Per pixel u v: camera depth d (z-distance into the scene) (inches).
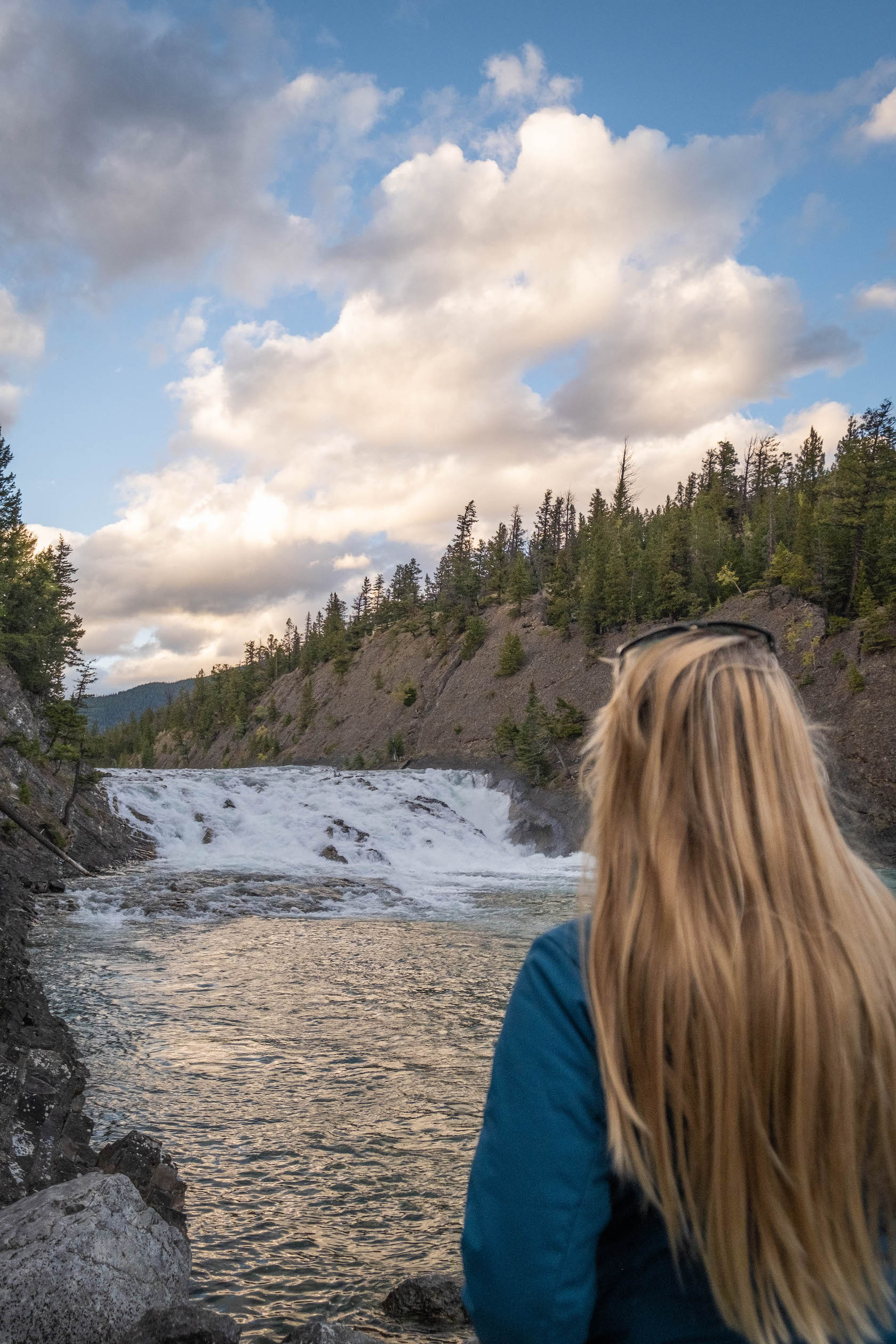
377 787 2122.3
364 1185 299.6
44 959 687.1
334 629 5211.6
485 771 2341.3
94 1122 345.7
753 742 41.3
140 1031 493.0
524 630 3526.1
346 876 1301.7
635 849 41.9
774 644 46.9
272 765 4111.7
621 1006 39.2
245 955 732.7
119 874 1196.5
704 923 38.2
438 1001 580.7
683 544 3120.1
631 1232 41.1
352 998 584.4
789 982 36.7
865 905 40.6
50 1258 164.4
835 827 42.6
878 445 2278.5
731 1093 36.4
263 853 1501.0
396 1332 210.4
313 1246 255.3
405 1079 416.5
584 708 2709.2
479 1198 40.2
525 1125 39.5
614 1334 40.6
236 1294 226.2
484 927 921.5
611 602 3075.8
